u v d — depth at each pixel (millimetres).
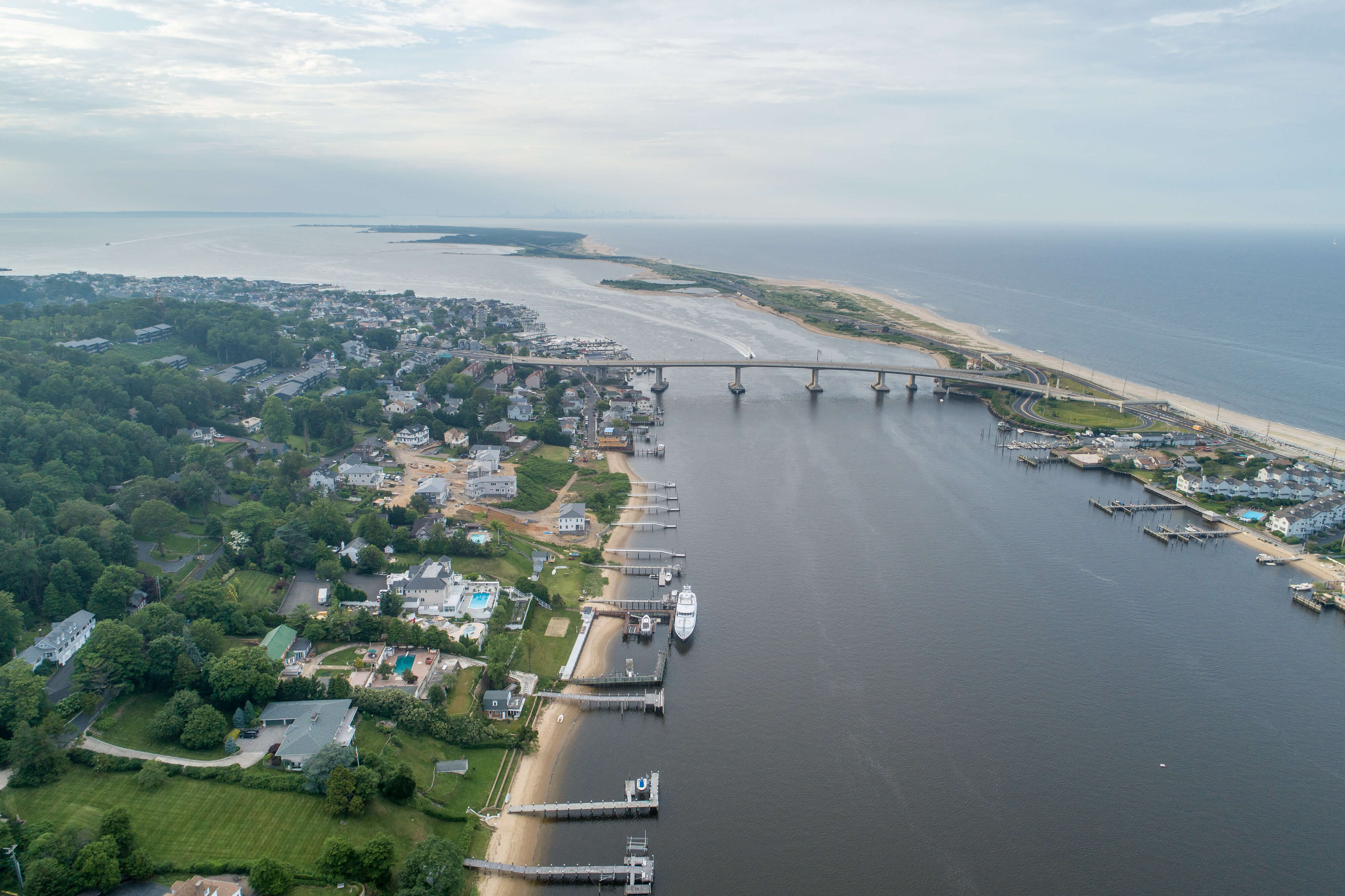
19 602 178750
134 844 119312
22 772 129500
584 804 141625
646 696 170750
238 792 132875
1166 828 138125
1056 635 199000
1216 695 175750
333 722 147625
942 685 177625
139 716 148500
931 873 128375
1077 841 135000
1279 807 143500
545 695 172875
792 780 148875
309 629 179250
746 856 131750
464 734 154250
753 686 177375
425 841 123875
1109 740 160125
